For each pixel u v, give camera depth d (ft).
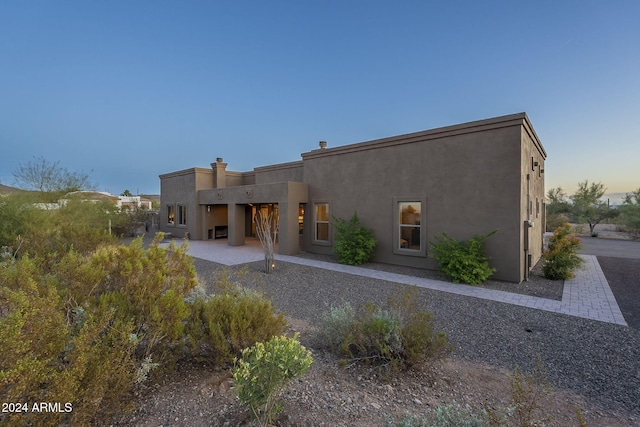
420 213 30.14
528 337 14.40
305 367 6.99
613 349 13.11
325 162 38.83
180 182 60.23
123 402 7.88
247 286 23.97
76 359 6.47
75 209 42.57
